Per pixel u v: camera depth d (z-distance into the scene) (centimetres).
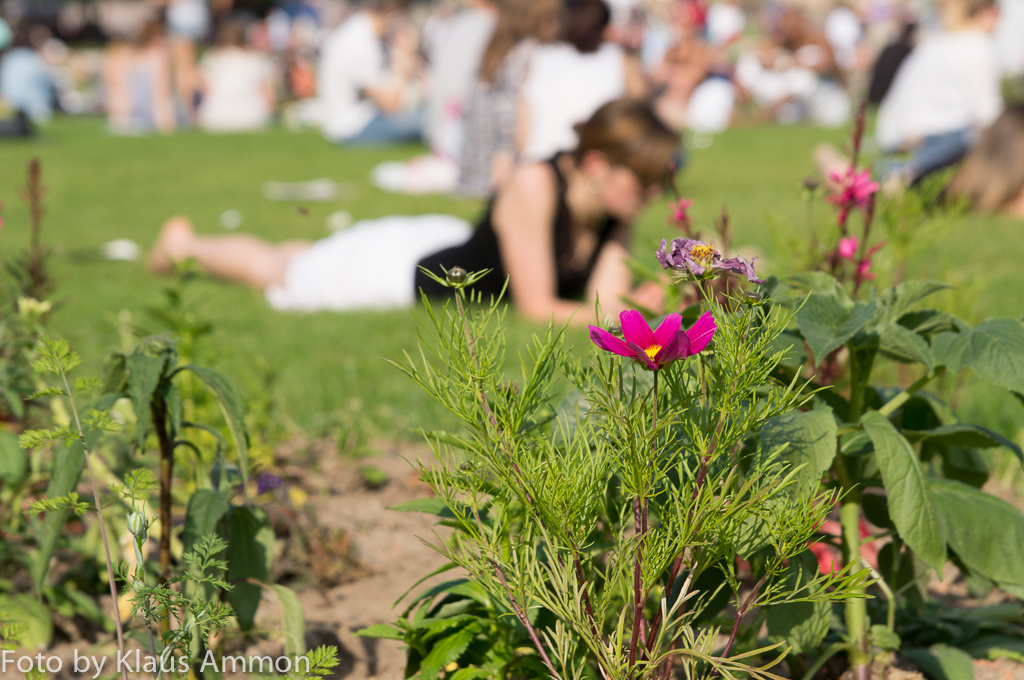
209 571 188
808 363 210
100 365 385
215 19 3425
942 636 220
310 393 428
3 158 1455
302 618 192
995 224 748
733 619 204
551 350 159
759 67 2059
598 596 170
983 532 178
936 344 177
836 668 205
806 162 1273
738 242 651
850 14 2405
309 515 291
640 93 969
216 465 214
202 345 304
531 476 148
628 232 571
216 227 905
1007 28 1725
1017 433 343
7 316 263
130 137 1820
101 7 4678
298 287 643
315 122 2297
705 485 148
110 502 229
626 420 142
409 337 516
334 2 3253
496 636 192
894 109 912
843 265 231
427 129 1595
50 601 246
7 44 2223
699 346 136
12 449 230
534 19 1032
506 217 561
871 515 214
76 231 863
